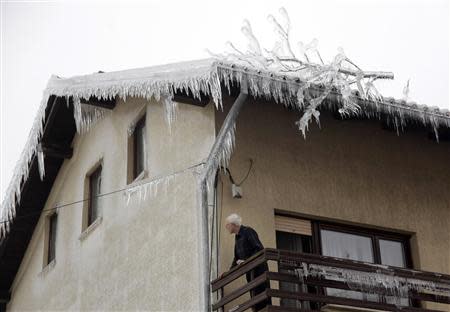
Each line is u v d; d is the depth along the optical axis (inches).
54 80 560.7
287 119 462.3
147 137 511.2
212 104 442.3
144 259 479.2
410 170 496.1
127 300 488.1
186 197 449.4
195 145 451.8
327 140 471.5
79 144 609.3
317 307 425.1
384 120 461.1
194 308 416.5
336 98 422.0
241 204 426.9
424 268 473.7
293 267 369.4
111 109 564.7
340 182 465.4
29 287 652.7
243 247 394.3
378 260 464.1
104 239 536.4
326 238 452.1
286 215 442.3
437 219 491.8
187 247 436.5
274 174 443.8
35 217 651.5
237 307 376.2
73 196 604.7
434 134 501.7
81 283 555.2
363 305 383.2
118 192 530.6
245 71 401.1
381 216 470.9
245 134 444.1
